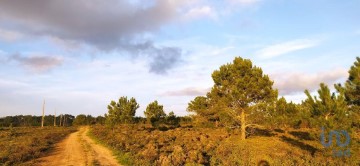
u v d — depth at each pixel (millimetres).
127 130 54031
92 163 22938
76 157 26547
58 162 23859
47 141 40781
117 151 28969
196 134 41344
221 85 35594
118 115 56875
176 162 20672
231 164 19781
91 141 44031
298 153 23594
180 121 68375
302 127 44281
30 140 39438
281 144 29266
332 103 20062
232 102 34062
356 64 24125
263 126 34875
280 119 33219
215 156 23422
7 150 28812
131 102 57781
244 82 33219
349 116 21531
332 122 19547
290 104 34031
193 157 22031
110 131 55906
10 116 151375
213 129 46500
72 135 59625
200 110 46250
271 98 33688
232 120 35656
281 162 20078
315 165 18938
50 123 151375
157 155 23984
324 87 21062
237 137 37094
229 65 35312
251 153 23547
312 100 21422
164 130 56562
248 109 33312
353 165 18297
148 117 58312
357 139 20078
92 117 141500
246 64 34156
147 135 41500
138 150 27688
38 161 24484
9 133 53719
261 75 34344
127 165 21781
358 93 23641
